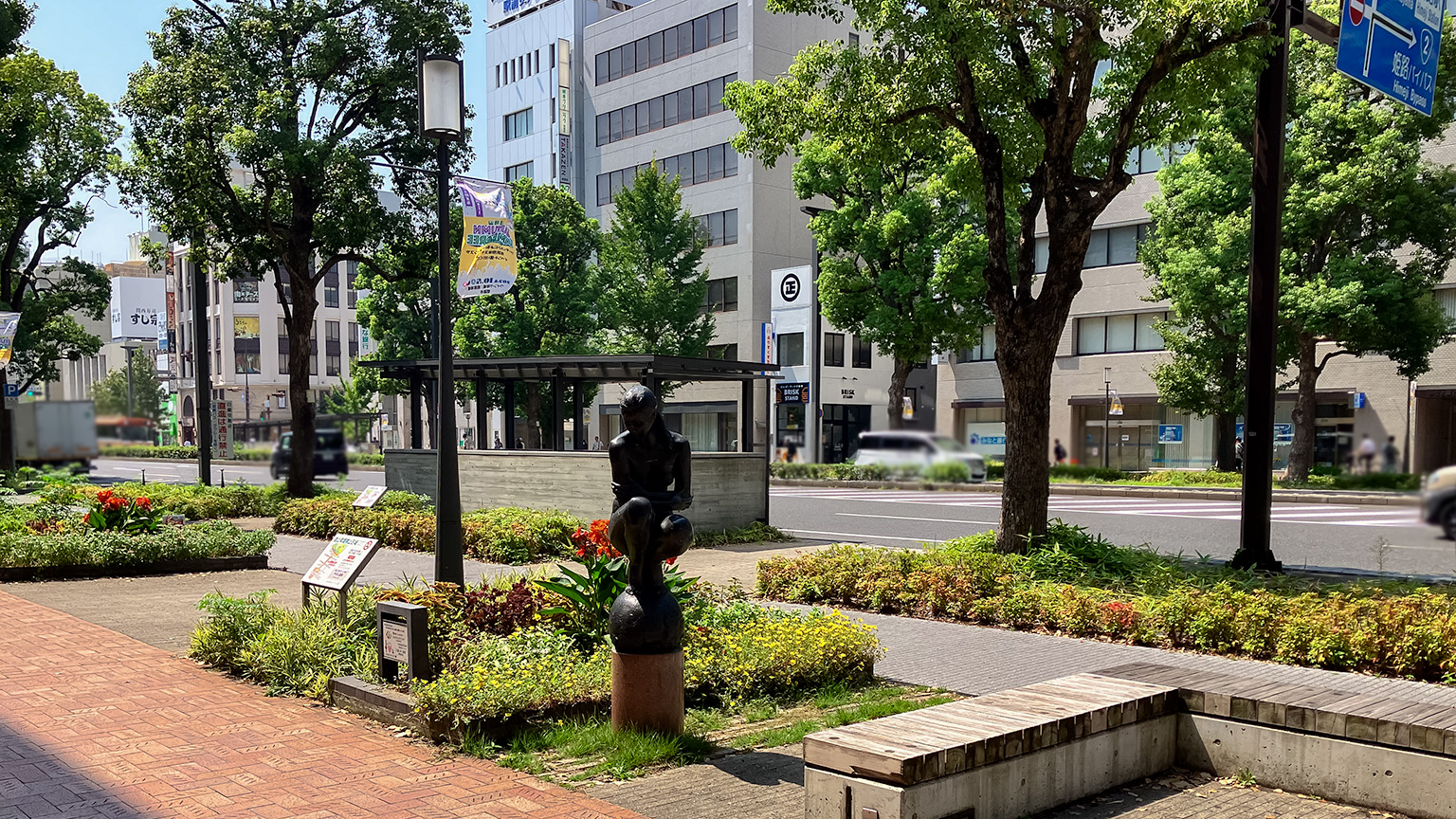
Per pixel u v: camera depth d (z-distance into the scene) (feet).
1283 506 73.20
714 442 150.20
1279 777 15.30
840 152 41.37
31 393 35.32
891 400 103.35
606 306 123.95
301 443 69.51
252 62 68.28
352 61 70.85
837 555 36.78
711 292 155.53
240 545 43.86
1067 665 24.36
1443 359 92.22
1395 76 35.68
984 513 70.23
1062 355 124.16
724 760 16.61
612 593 22.11
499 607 23.12
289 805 14.37
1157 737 16.12
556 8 178.29
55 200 96.89
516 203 120.78
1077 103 35.47
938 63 35.76
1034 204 37.45
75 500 60.85
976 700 15.55
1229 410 87.76
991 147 37.73
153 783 15.35
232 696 21.01
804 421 136.77
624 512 16.93
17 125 81.97
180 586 37.81
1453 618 23.39
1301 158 78.23
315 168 67.36
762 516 55.57
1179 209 90.48
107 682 22.25
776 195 152.66
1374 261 79.92
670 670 17.29
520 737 17.31
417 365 66.59
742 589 36.14
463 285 57.57
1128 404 115.24
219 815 13.96
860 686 22.22
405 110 72.33
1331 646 23.89
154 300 231.71
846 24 158.61
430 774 15.84
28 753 16.93
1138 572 33.42
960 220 97.71
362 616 23.52
